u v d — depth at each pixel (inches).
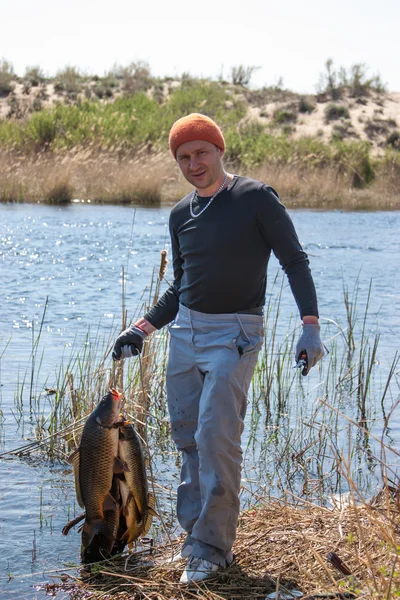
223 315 184.4
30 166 1234.6
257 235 182.9
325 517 201.2
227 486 178.4
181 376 190.7
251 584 176.2
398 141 2086.6
